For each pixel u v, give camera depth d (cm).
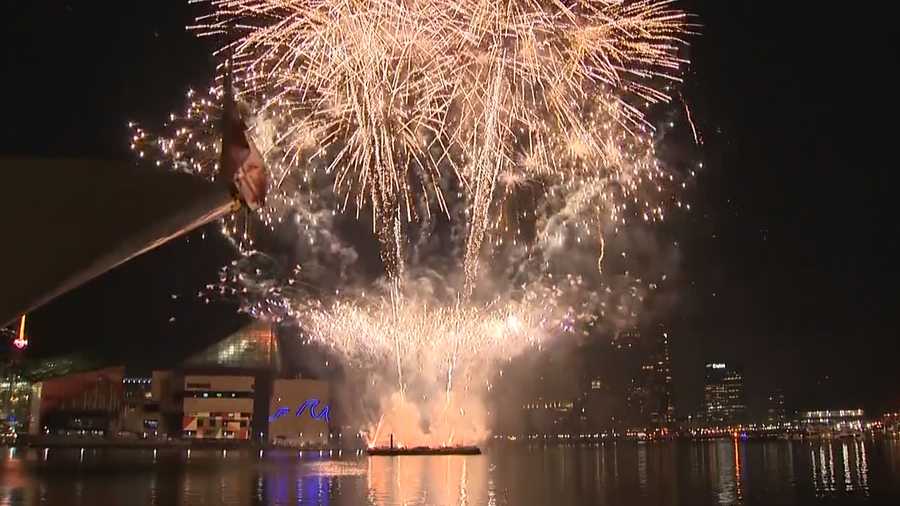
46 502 2609
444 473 4150
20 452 9056
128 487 3278
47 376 13762
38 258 730
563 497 2750
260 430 14162
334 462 5859
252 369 14375
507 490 3034
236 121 829
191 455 8444
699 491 3006
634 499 2686
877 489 3061
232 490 3108
